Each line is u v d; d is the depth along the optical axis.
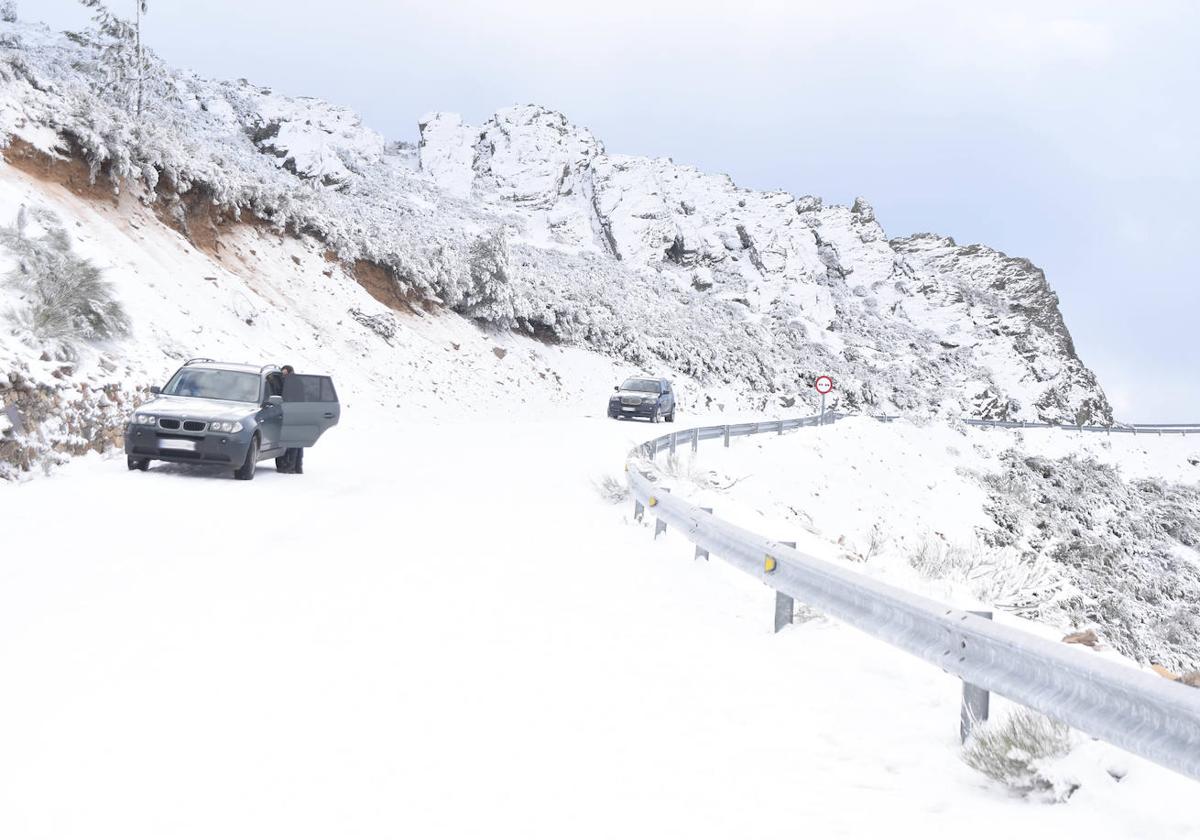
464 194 129.50
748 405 70.44
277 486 14.14
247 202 36.59
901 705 5.39
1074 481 54.59
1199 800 3.63
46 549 8.34
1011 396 129.62
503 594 7.78
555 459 21.44
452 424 33.31
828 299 137.00
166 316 23.62
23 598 6.60
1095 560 42.16
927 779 4.29
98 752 4.00
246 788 3.77
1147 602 42.25
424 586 7.86
